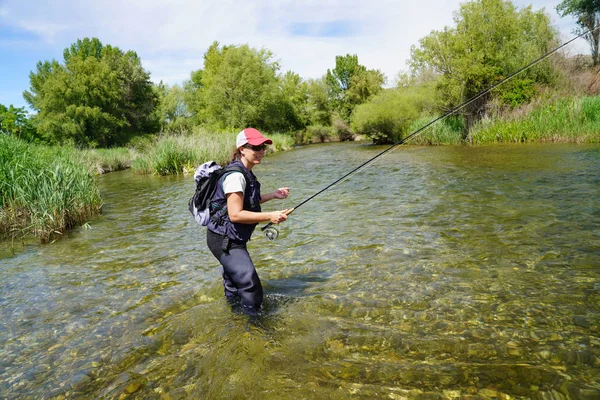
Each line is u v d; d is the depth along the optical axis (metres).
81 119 35.12
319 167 14.64
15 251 5.86
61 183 7.63
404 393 2.28
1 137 8.98
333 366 2.57
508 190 7.41
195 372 2.62
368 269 4.14
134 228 6.82
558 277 3.63
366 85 49.19
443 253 4.43
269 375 2.52
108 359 2.86
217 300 3.66
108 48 40.78
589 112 16.28
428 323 3.01
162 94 49.25
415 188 8.45
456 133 20.08
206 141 18.48
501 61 19.53
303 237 5.48
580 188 7.05
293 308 3.37
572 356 2.50
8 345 3.14
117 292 4.05
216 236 3.25
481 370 2.43
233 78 35.50
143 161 17.77
